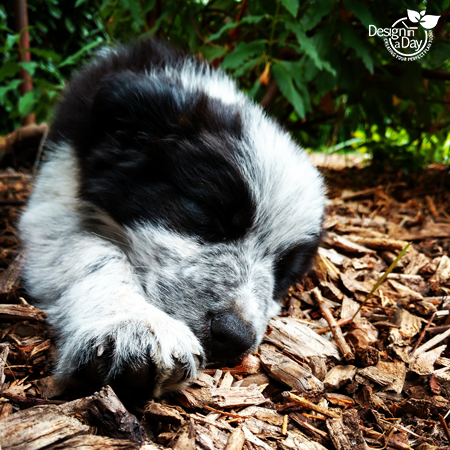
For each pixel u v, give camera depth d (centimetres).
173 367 21
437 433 23
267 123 30
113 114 27
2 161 57
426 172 65
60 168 30
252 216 26
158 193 26
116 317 22
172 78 31
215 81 34
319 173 32
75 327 23
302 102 47
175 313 24
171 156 26
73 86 33
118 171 26
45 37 124
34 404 22
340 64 47
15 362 24
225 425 22
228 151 26
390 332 29
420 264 37
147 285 25
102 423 20
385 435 23
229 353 24
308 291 33
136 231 26
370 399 24
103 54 35
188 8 50
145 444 20
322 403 24
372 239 39
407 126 63
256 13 52
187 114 27
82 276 25
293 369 25
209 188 25
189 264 25
